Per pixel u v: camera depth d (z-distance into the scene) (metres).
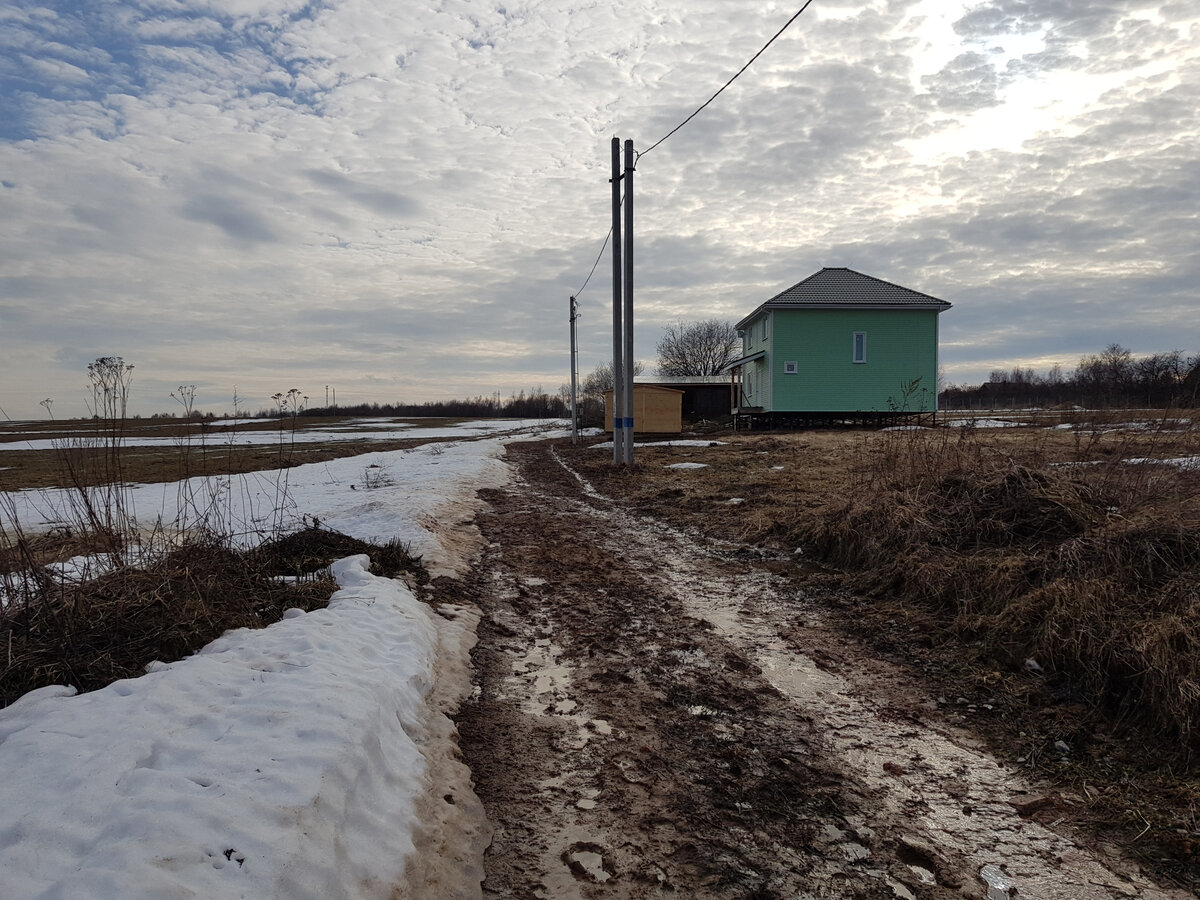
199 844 2.22
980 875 2.82
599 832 3.14
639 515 11.53
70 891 1.89
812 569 7.65
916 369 30.94
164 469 19.91
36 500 12.27
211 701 3.37
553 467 20.69
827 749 3.88
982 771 3.64
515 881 2.81
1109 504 6.84
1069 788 3.44
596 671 5.00
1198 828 3.05
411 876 2.65
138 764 2.69
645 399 30.59
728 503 11.34
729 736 4.04
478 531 10.14
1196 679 3.70
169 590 4.77
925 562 6.48
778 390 31.12
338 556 7.09
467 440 35.94
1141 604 4.69
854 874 2.84
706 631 5.82
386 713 3.62
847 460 15.99
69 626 4.11
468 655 5.27
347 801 2.78
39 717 3.10
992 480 7.52
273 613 5.25
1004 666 4.79
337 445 31.77
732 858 2.95
